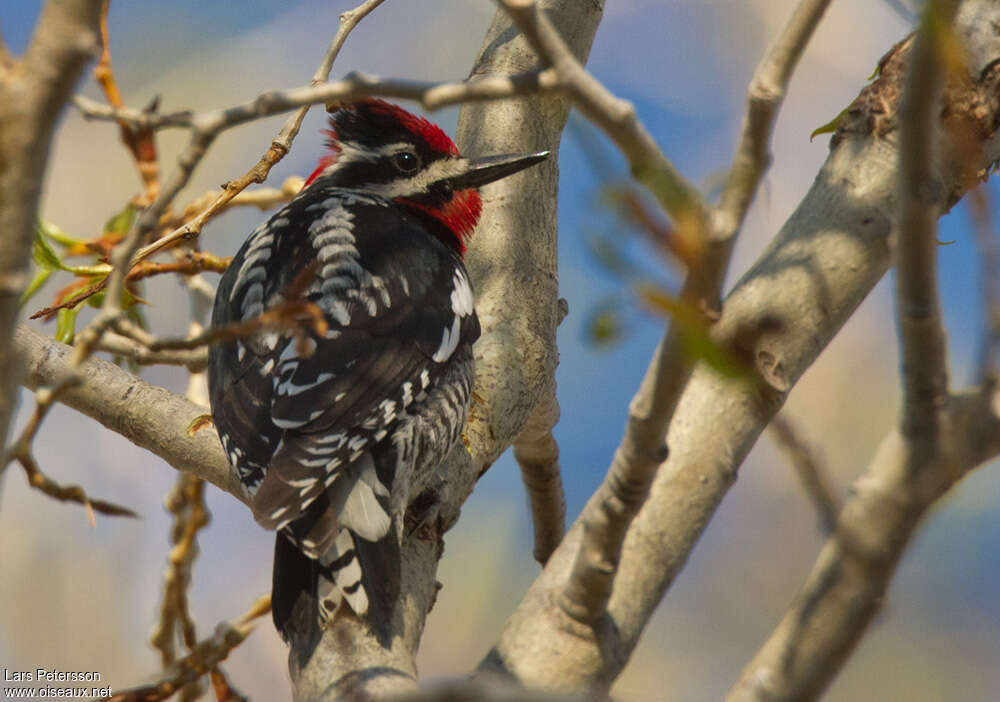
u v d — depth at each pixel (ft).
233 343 24.88
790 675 13.41
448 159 30.89
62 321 29.09
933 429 12.90
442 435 24.66
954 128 20.58
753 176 12.44
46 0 11.59
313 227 27.45
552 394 29.19
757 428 19.48
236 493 25.13
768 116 12.32
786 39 12.35
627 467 15.15
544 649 17.51
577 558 17.04
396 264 26.55
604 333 10.78
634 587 18.30
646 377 14.44
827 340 20.15
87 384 25.96
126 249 14.03
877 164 21.15
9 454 13.16
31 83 11.50
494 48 31.96
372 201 29.53
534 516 33.45
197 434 25.55
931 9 11.10
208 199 30.63
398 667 19.54
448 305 26.50
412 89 13.60
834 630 13.26
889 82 21.71
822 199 21.24
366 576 20.74
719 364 10.62
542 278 28.94
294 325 14.93
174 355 26.73
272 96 13.98
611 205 10.70
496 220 29.43
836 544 13.24
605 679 17.61
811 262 20.27
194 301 32.83
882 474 13.14
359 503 22.11
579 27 31.60
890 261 20.57
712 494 18.98
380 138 31.58
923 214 12.39
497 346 27.22
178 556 29.63
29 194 11.79
